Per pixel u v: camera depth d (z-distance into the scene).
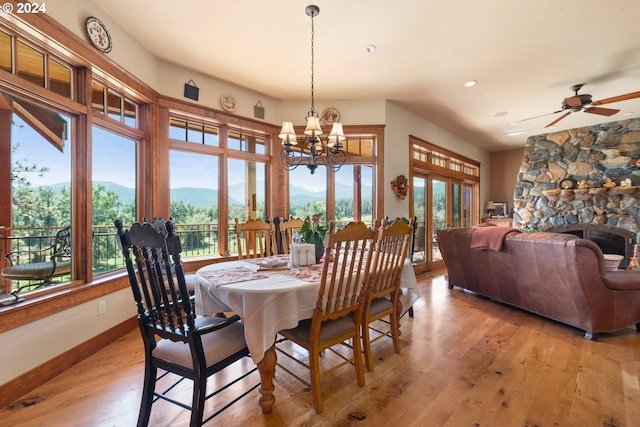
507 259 3.10
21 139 2.04
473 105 4.52
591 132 5.56
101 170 2.68
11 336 1.75
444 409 1.63
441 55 3.08
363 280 1.86
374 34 2.72
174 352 1.44
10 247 1.96
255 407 1.67
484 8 2.35
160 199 3.23
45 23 1.98
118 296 2.62
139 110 3.14
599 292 2.46
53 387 1.87
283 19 2.51
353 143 4.53
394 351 2.32
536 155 6.16
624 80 3.65
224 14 2.46
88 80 2.40
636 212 5.00
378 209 4.34
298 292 1.60
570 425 1.50
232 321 1.54
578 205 5.59
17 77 1.94
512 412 1.60
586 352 2.29
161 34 2.76
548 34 2.70
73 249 2.36
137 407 1.67
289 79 3.67
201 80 3.54
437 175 5.80
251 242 4.05
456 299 3.70
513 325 2.86
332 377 1.97
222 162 3.84
